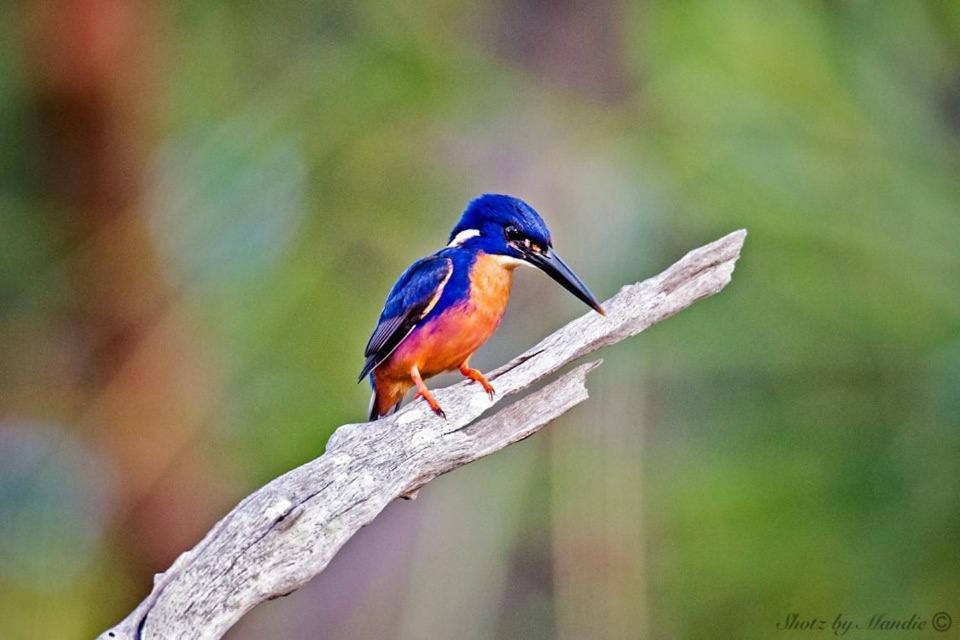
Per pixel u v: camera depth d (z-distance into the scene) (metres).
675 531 8.34
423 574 9.19
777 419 7.57
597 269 10.38
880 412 7.31
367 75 10.69
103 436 11.55
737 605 7.69
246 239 10.34
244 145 10.34
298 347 10.48
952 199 7.75
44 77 11.39
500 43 12.37
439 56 11.00
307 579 6.56
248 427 10.56
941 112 8.23
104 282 11.52
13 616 11.25
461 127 11.62
